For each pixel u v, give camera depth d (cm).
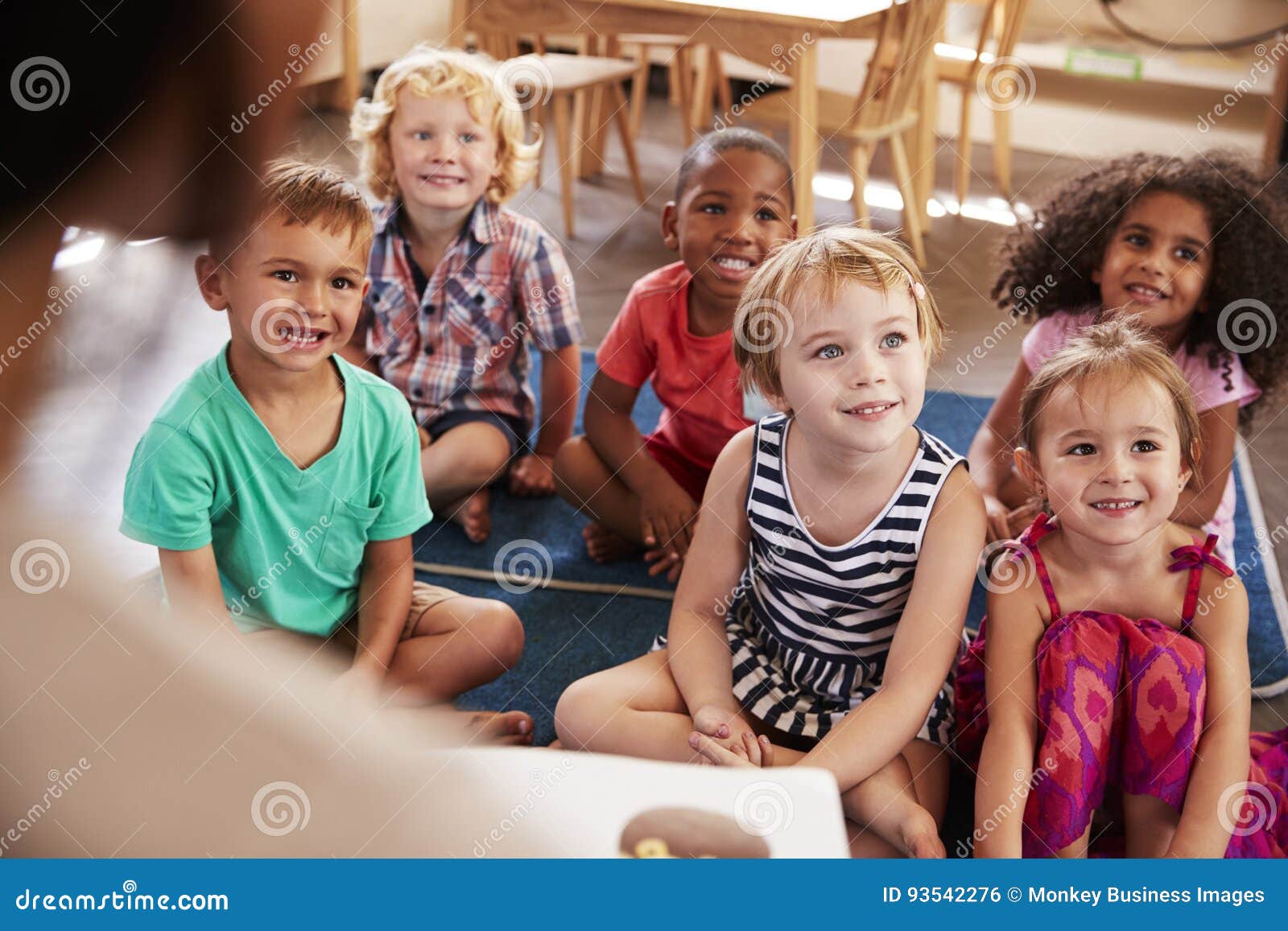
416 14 332
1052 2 334
